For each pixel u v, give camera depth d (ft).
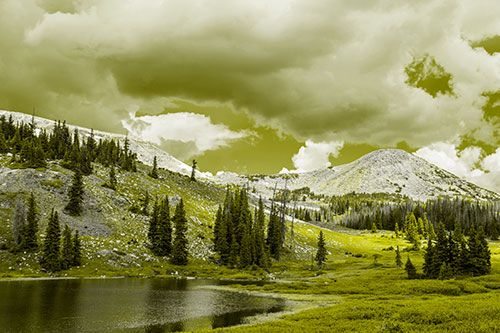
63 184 353.72
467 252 239.91
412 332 73.00
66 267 248.11
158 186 488.02
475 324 74.84
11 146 444.96
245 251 331.98
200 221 417.69
